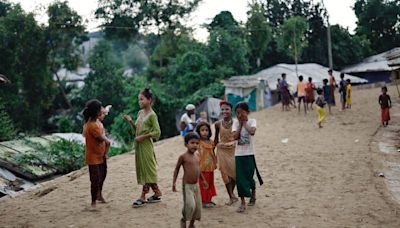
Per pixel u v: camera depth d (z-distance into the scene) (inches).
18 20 1244.5
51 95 1366.9
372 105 868.0
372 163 411.2
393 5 1820.9
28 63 1274.6
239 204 301.0
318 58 1747.0
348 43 1775.3
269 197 316.8
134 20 1599.4
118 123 1040.8
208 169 293.7
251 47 1587.1
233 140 292.8
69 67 1561.3
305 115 810.2
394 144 508.7
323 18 1756.9
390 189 329.4
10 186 487.2
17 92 1255.5
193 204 246.1
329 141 546.0
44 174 542.9
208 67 1409.9
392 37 1875.0
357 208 282.0
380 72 1679.4
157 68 1690.5
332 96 862.5
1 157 550.6
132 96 1095.6
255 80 1197.1
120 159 525.3
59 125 1322.6
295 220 262.2
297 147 519.2
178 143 605.3
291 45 1536.7
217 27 1526.8
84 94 1529.3
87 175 434.3
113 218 278.1
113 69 1569.9
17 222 281.9
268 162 444.8
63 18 1366.9
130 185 374.6
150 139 305.4
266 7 1801.2
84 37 1621.6
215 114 1170.6
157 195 310.2
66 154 603.2
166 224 261.7
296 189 336.2
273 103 1291.8
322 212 276.5
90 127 291.1
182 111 1177.4
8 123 894.4
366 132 598.5
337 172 384.5
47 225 271.4
